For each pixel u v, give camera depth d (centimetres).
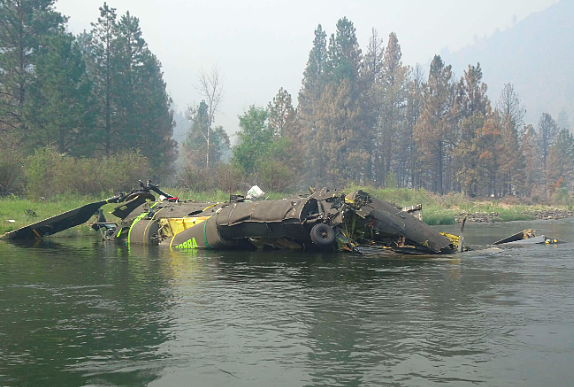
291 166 6475
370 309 724
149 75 5772
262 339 578
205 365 495
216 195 3969
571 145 11900
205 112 9894
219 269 1135
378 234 1576
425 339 577
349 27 9731
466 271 1101
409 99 10119
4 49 4806
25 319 671
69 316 688
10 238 1977
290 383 450
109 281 970
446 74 8888
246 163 6028
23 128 4762
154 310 721
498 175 8675
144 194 2120
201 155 8650
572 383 448
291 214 1480
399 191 5588
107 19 5516
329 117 8888
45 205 2816
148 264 1223
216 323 647
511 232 2577
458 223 3634
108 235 1997
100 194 3544
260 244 1684
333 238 1463
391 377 463
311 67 10800
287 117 7600
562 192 8719
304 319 667
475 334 596
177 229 1750
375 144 10231
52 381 455
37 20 4794
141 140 5525
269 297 810
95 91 5450
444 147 9475
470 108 8925
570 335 592
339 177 8631
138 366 493
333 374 471
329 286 911
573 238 2159
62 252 1510
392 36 11212
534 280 973
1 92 4797
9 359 514
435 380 456
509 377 463
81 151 4734
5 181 3466
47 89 4569
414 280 977
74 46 4881
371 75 9762
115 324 645
